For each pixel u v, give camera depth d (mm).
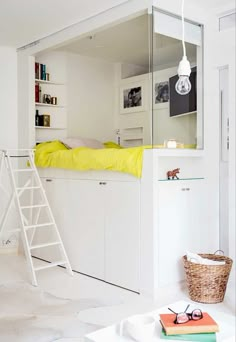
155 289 3242
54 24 3938
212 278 3088
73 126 5387
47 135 5137
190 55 3584
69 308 2961
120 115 5801
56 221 4285
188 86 1867
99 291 3393
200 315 1790
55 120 5207
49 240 4387
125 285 3465
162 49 3357
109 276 3627
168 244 3365
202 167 3689
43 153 4398
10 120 4816
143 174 3283
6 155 4082
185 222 3514
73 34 3961
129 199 3418
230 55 3469
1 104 4738
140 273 3324
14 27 4023
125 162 3357
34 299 3160
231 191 3486
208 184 3699
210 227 3711
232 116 3461
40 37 4352
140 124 5457
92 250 3824
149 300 3176
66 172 4141
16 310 2928
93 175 3795
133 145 5645
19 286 3504
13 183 3912
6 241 4824
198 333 1673
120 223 3508
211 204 3697
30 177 4590
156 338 1670
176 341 1644
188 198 3541
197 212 3625
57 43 4180
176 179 3441
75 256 4035
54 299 3164
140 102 5430
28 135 4691
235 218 3473
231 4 3445
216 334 1725
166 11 3318
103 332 1741
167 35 3369
